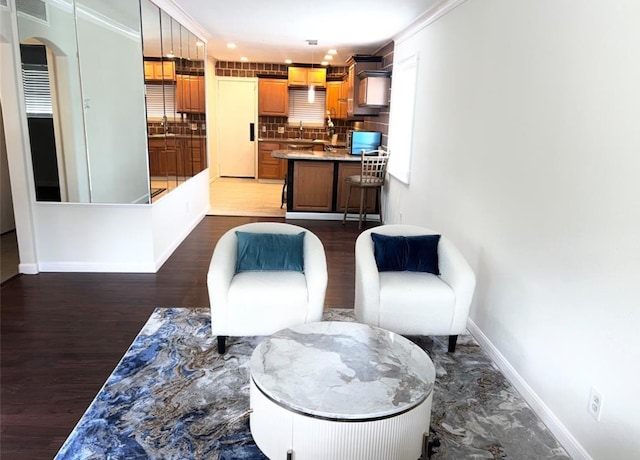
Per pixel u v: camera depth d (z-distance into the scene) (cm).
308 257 308
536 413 246
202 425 228
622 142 186
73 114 412
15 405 241
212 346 304
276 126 1033
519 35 275
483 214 323
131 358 288
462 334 335
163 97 474
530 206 258
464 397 260
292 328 247
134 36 400
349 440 180
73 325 331
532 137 257
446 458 212
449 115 400
